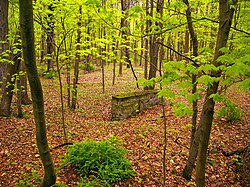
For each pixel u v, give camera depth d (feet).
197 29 24.02
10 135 22.31
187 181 16.63
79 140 23.21
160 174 17.34
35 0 19.69
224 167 18.65
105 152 17.57
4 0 23.79
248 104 33.27
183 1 15.16
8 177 16.05
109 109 35.24
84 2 18.94
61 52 26.71
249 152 19.66
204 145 9.77
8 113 27.07
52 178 11.63
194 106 16.39
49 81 53.36
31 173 16.65
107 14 16.06
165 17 15.70
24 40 8.76
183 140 22.74
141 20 17.01
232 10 9.32
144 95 32.58
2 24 24.22
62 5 19.63
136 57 91.15
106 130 25.93
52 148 20.85
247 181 16.92
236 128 24.64
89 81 56.54
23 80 32.86
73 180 15.89
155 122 27.68
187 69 8.30
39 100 9.82
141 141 22.66
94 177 15.76
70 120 28.91
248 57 6.89
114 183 15.69
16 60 25.55
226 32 9.15
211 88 9.25
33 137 22.74
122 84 51.65
